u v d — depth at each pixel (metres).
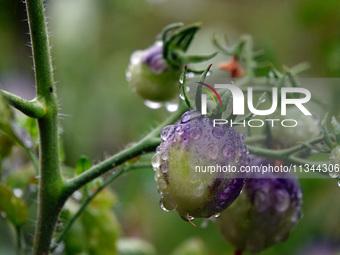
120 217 0.51
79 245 0.35
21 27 0.59
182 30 0.34
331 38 0.51
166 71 0.34
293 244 0.46
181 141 0.25
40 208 0.28
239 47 0.36
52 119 0.27
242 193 0.29
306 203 0.46
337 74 0.47
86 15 0.56
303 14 0.52
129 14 0.58
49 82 0.27
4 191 0.31
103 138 0.54
